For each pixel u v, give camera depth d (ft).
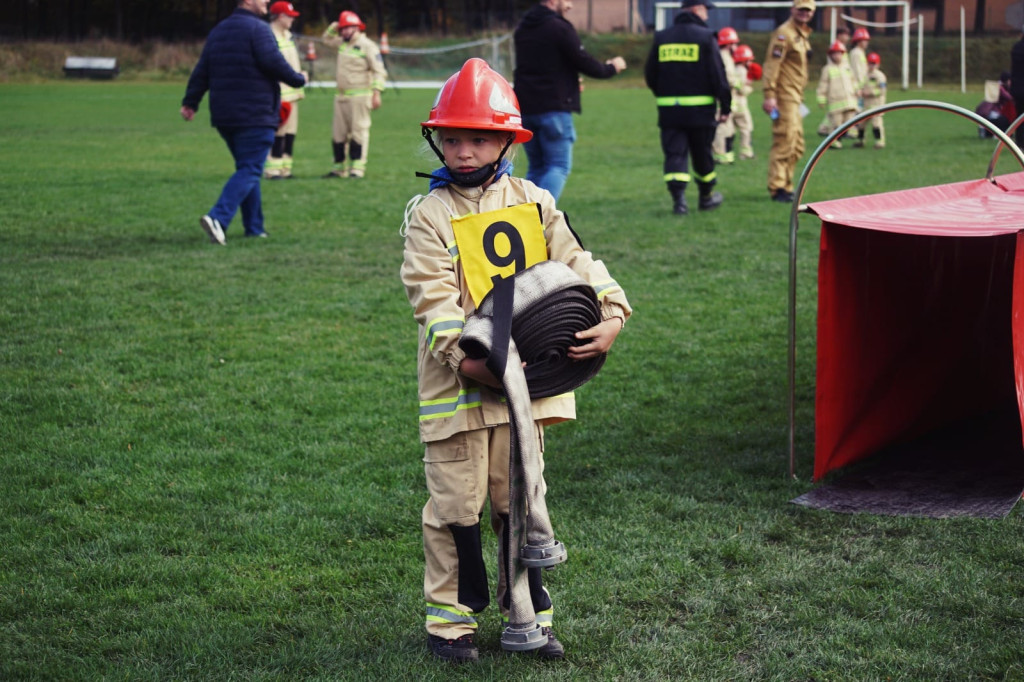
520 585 8.87
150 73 151.84
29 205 37.45
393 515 13.08
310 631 10.35
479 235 9.34
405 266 9.35
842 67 58.75
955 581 11.16
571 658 9.87
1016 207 14.21
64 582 11.35
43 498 13.52
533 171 31.48
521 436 8.62
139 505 13.38
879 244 14.93
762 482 14.07
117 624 10.48
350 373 19.03
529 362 9.14
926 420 16.53
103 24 169.99
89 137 65.57
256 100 30.42
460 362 8.89
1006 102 49.11
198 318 22.68
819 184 43.29
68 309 23.13
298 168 50.98
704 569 11.60
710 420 16.63
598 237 31.83
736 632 10.29
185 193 41.14
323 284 25.89
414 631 10.32
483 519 12.87
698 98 35.50
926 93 119.55
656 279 26.27
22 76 144.36
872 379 15.48
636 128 76.07
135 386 18.21
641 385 18.40
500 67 141.38
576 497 13.66
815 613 10.57
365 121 46.39
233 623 10.44
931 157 53.72
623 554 11.96
